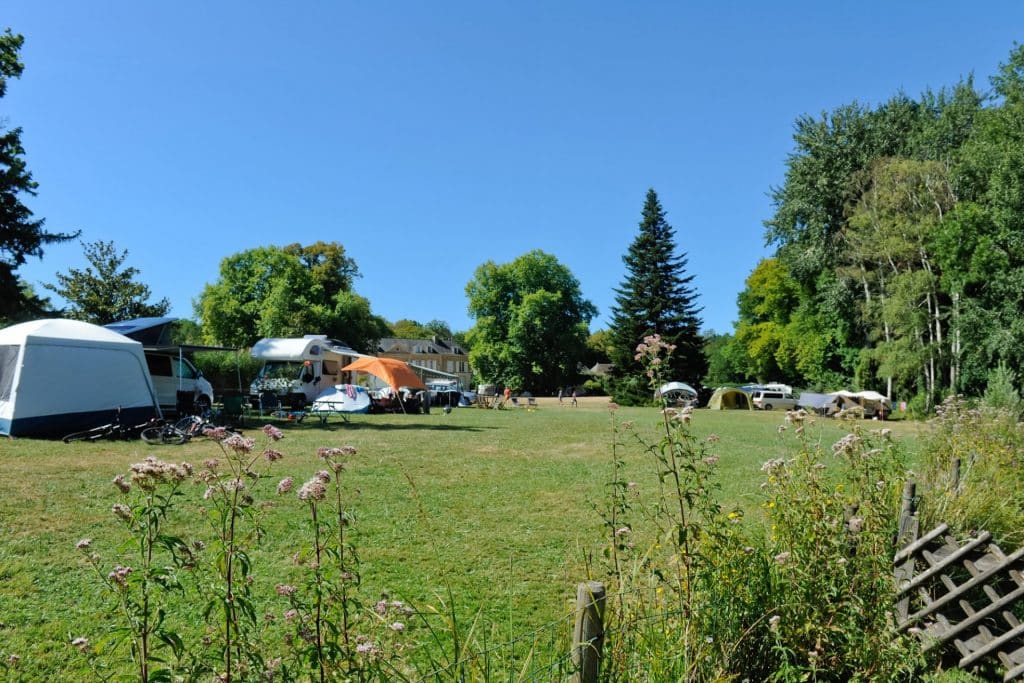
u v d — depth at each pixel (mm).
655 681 2975
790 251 43781
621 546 3648
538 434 20031
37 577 5391
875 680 3416
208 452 12766
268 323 48469
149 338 20172
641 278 53156
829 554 3637
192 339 34562
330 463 2816
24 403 13672
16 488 8672
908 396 38125
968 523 5086
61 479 9461
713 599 3271
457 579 5785
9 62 23500
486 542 7047
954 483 5941
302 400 27844
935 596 4465
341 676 2471
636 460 13875
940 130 35906
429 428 21516
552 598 5352
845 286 39562
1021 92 30719
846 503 4297
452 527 7676
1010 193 29469
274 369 28203
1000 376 16234
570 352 63844
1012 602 3986
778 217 44000
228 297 50625
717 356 88562
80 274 34531
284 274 52000
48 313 28000
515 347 62219
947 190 34125
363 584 5504
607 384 50969
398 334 132250
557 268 65250
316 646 2459
